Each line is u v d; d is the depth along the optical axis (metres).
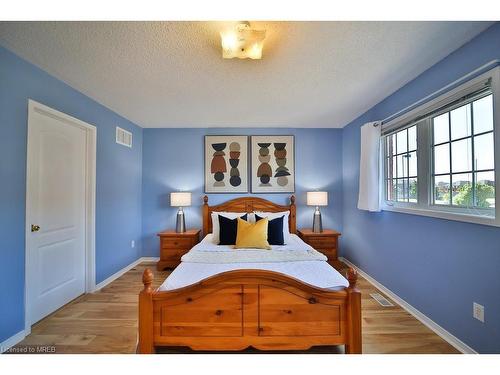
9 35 1.60
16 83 1.85
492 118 1.57
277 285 1.56
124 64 1.98
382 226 2.77
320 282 1.74
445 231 1.88
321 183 3.91
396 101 2.49
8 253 1.79
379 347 1.76
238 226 2.86
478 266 1.61
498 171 1.45
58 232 2.35
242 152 3.90
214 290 1.56
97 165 2.83
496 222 1.46
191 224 3.90
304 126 3.88
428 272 2.05
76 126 2.57
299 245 2.87
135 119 3.49
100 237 2.89
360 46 1.73
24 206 1.91
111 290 2.80
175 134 3.92
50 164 2.25
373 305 2.41
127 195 3.50
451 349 1.74
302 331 1.56
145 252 3.90
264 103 2.87
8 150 1.79
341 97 2.68
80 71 2.10
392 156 2.68
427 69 2.05
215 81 2.29
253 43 1.56
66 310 2.33
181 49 1.77
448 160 1.93
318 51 1.79
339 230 3.93
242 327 1.56
